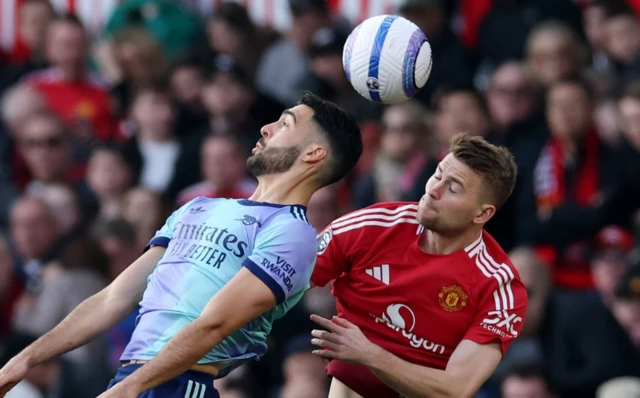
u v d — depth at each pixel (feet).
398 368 61.67
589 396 97.60
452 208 63.16
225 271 62.59
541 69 116.06
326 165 64.85
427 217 63.41
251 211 63.82
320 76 128.88
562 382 97.81
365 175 117.70
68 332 64.85
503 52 129.08
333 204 110.93
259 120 130.41
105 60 141.79
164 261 64.18
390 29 66.85
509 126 112.88
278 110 131.03
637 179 105.09
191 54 137.08
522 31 128.98
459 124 112.57
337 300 67.51
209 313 59.57
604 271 101.76
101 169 124.77
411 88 66.85
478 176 63.31
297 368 99.60
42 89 136.56
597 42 127.85
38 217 117.60
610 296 101.40
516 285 65.21
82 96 137.39
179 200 120.37
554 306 100.42
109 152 125.39
